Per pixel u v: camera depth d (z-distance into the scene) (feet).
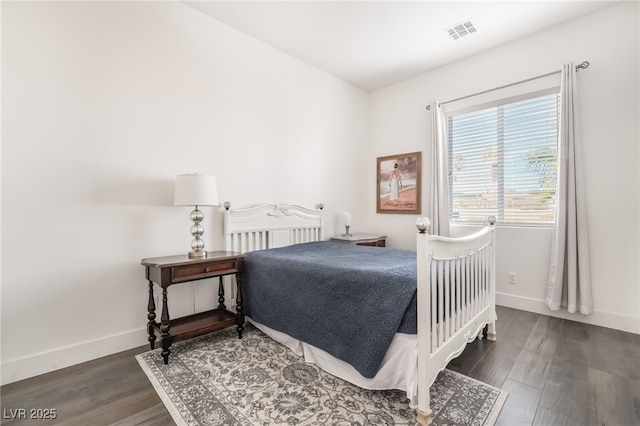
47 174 6.48
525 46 10.11
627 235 8.43
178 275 6.91
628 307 8.42
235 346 7.55
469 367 6.48
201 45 8.91
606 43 8.65
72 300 6.79
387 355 5.39
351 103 13.96
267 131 10.67
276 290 7.54
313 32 9.86
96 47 7.09
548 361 6.73
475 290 7.18
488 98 11.02
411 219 13.37
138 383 5.94
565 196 9.06
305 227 11.80
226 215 9.27
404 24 9.39
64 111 6.67
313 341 6.49
